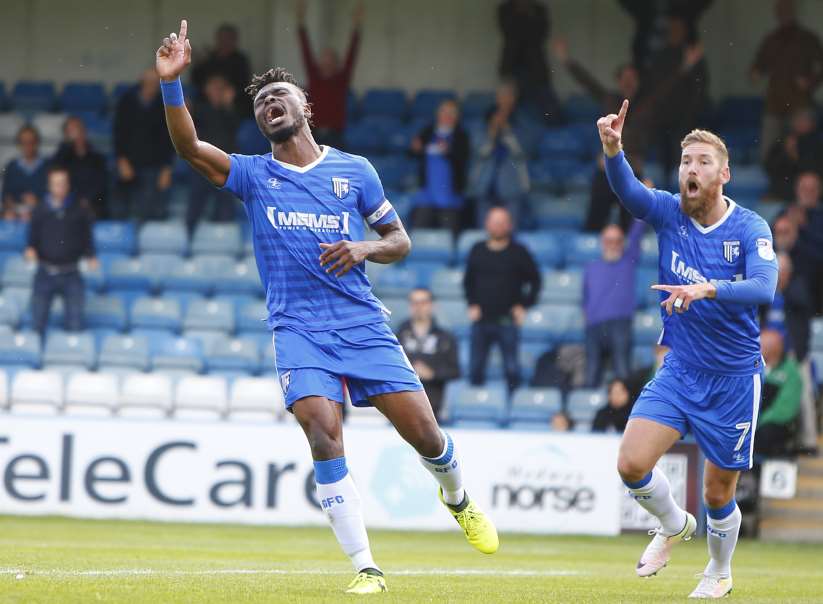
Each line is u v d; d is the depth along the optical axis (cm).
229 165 1741
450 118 5088
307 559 2556
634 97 5191
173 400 4159
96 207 5244
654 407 1762
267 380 4141
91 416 3703
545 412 4253
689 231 1772
